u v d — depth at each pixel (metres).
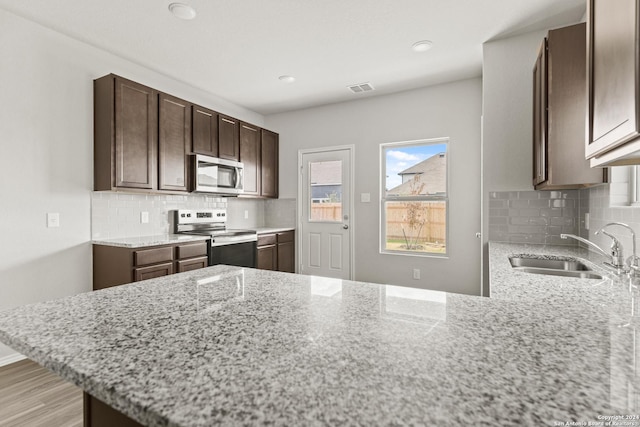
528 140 2.67
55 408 1.83
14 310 0.86
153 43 2.79
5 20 2.32
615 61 0.87
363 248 4.21
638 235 1.59
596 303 1.03
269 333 0.70
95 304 0.91
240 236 3.69
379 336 0.68
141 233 3.24
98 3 2.24
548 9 2.36
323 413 0.43
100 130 2.77
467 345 0.64
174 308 0.88
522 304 0.92
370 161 4.17
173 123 3.20
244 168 4.12
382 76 3.52
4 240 2.32
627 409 0.43
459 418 0.42
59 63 2.61
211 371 0.54
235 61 3.14
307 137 4.62
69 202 2.67
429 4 2.29
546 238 2.63
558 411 0.43
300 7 2.32
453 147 3.69
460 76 3.54
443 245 3.82
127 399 0.47
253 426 0.41
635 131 0.74
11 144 2.35
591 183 1.89
